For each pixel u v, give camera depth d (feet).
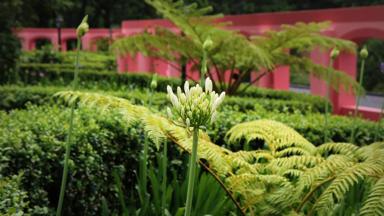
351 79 22.31
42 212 8.38
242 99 20.16
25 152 8.69
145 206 8.84
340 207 8.36
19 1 29.84
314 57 28.45
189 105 4.80
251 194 8.06
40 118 10.97
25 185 8.68
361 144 13.85
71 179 9.37
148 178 10.61
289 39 22.40
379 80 55.11
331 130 13.66
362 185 9.15
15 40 30.48
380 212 6.40
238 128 9.78
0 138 8.86
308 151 9.23
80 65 47.29
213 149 7.68
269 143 9.45
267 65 22.41
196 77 34.27
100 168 9.97
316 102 23.48
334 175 7.61
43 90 19.89
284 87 32.40
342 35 25.99
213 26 22.57
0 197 6.46
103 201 8.76
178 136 7.54
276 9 83.20
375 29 24.03
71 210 9.70
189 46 23.09
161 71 44.50
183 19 21.56
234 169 9.52
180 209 8.14
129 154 10.64
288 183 8.11
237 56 21.89
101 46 79.36
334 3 76.64
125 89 25.27
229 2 85.71
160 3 21.89
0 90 19.42
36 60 53.93
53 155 9.08
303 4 82.28
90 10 112.88
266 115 14.51
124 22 53.01
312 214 7.86
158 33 24.43
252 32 32.27
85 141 9.77
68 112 11.93
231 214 8.84
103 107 7.25
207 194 8.67
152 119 7.29
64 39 98.43
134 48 24.97
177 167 11.08
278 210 8.01
